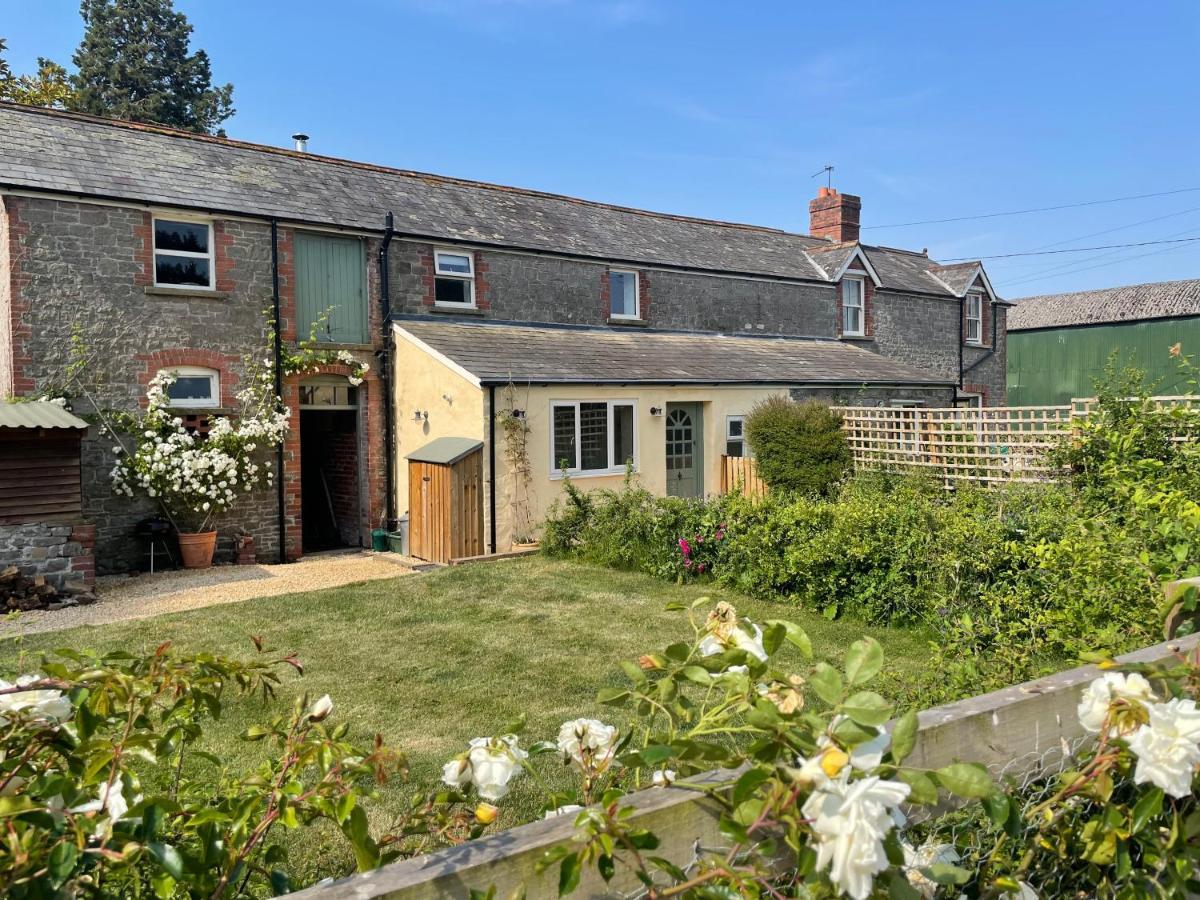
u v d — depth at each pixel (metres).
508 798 4.27
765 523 9.16
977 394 22.55
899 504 9.44
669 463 15.84
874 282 23.28
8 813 1.29
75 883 1.33
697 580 9.89
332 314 14.03
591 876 1.32
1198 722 1.59
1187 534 4.37
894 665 6.35
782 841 1.38
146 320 12.27
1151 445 9.52
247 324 13.12
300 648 7.39
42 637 7.86
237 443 12.60
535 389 13.19
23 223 11.29
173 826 1.73
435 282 15.30
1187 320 30.81
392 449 14.57
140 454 11.87
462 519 12.32
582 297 17.48
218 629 8.10
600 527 11.45
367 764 1.71
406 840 2.57
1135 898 1.74
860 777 1.31
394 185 16.45
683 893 1.32
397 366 14.42
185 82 40.16
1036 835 1.76
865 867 1.17
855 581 8.06
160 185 12.66
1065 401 34.19
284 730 2.07
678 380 14.99
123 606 9.52
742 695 1.70
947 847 1.68
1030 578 6.46
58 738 1.59
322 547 14.78
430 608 8.85
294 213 13.55
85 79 38.28
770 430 15.32
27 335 11.34
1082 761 1.82
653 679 1.91
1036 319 35.19
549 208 18.94
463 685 6.34
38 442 9.63
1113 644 3.97
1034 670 4.64
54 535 9.69
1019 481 12.67
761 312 20.94
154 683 1.90
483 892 1.21
